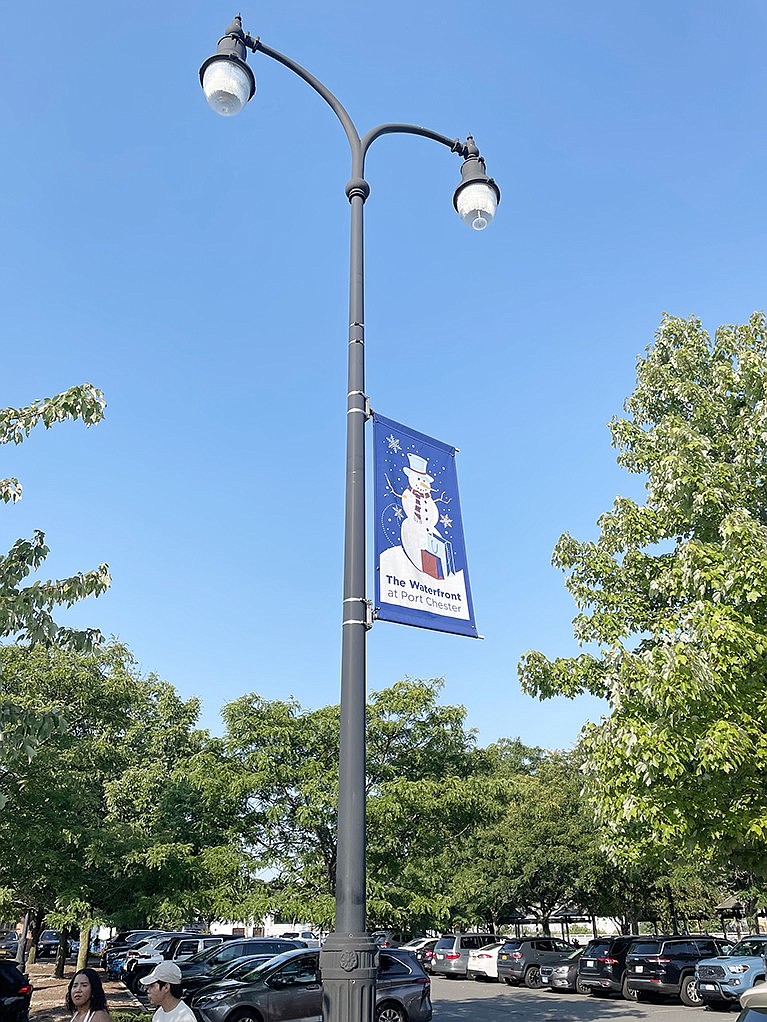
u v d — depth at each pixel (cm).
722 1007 2186
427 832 1898
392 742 2027
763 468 1129
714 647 895
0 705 845
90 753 1652
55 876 1564
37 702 1620
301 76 761
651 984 2355
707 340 1342
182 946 2605
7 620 829
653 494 1227
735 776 927
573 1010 2164
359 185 730
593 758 986
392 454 670
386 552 627
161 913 1688
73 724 1703
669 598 1197
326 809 1783
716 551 1001
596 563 1251
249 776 1817
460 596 665
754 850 1003
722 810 946
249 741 1900
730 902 4238
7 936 5312
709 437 1216
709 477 1105
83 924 1661
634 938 2609
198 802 1897
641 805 945
